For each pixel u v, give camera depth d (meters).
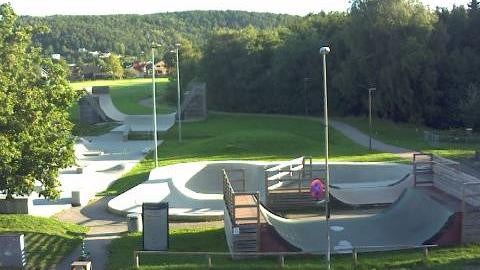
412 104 60.34
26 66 21.77
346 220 24.34
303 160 30.42
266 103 83.75
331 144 49.03
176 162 41.75
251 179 32.59
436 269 16.94
